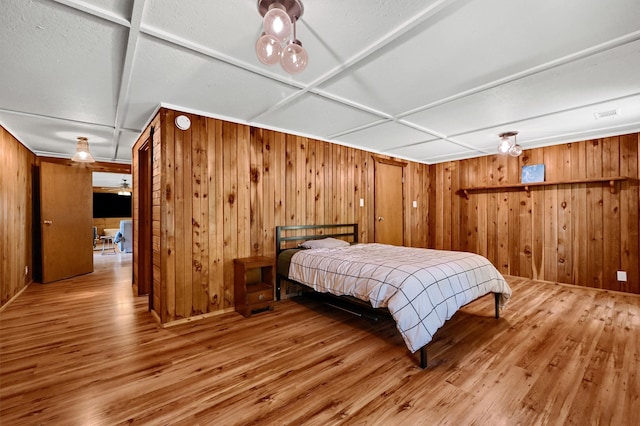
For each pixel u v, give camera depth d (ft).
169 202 9.29
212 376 6.38
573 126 11.41
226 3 4.65
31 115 9.75
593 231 13.23
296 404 5.45
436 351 7.50
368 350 7.59
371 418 5.07
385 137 13.12
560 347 7.64
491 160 16.70
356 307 9.71
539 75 7.18
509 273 15.88
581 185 13.57
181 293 9.51
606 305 10.94
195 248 9.82
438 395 5.70
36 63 6.41
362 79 7.38
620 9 4.80
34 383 6.12
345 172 14.47
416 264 8.02
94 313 10.45
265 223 11.59
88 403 5.48
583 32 5.46
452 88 7.93
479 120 10.67
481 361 6.99
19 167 13.01
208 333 8.65
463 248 17.85
